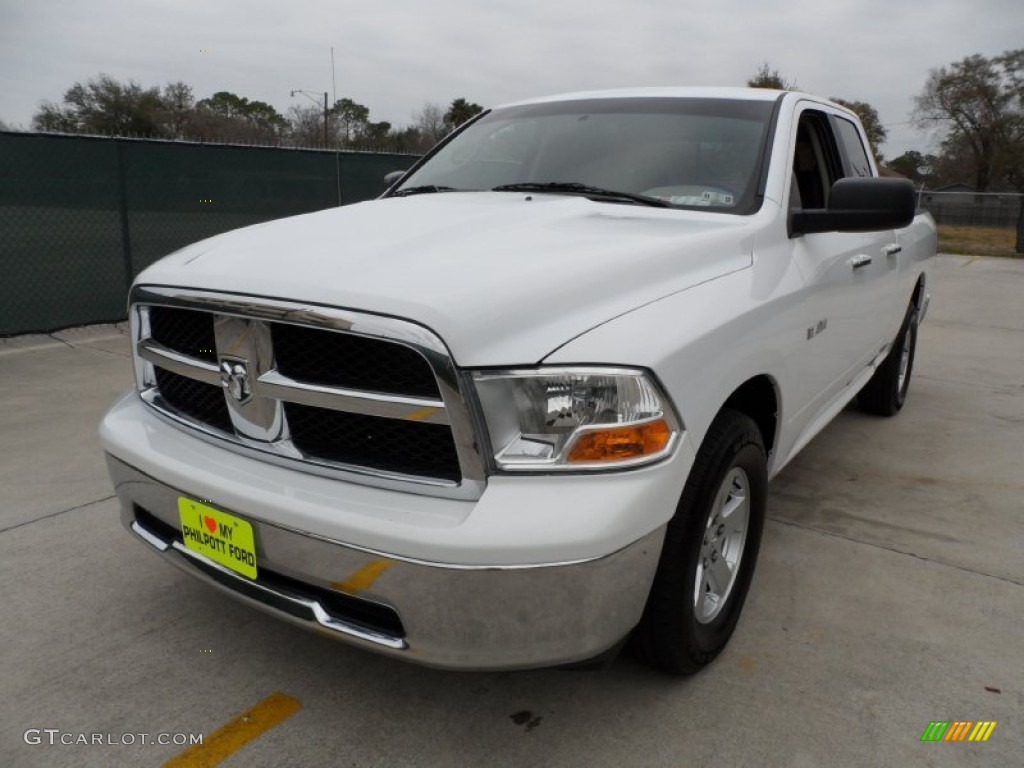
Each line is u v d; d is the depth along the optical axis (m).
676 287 2.22
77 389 5.48
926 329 8.74
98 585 2.96
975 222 26.08
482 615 1.80
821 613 2.82
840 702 2.34
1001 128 53.62
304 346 1.98
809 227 2.88
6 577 2.99
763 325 2.43
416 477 1.88
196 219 8.31
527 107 3.75
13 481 3.89
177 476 2.14
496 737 2.20
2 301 7.05
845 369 3.61
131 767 2.07
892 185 2.74
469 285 1.88
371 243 2.21
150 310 2.39
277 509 1.93
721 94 3.39
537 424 1.82
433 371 1.78
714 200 2.89
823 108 3.66
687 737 2.20
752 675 2.46
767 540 3.39
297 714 2.28
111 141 7.55
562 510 1.78
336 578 1.90
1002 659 2.56
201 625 2.71
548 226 2.50
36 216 7.17
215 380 2.15
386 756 2.13
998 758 2.13
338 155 9.53
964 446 4.68
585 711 2.30
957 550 3.32
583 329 1.91
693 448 2.02
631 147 3.21
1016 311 10.10
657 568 2.10
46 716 2.26
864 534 3.46
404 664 2.52
